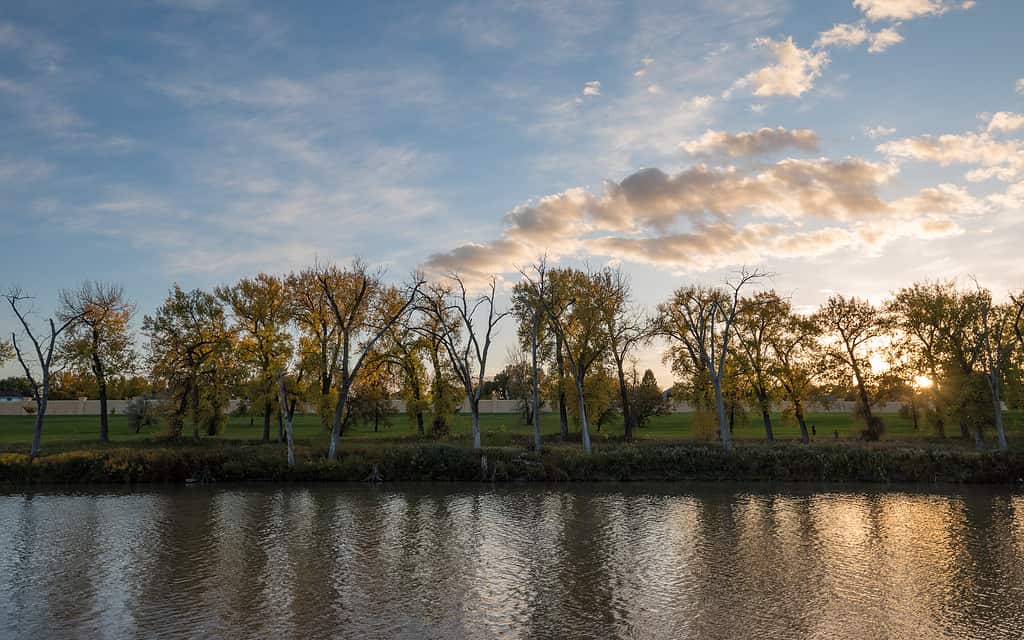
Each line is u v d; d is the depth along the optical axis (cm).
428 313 5538
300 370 5666
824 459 4594
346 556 2497
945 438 6050
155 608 1894
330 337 5575
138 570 2295
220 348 5572
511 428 7569
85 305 5753
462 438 5984
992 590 2084
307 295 5594
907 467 4516
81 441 5694
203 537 2806
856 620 1814
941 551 2584
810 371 5891
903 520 3209
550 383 6253
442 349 6128
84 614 1844
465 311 5278
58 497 3828
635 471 4584
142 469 4369
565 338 5378
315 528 2995
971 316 5722
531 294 5775
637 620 1809
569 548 2633
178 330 5909
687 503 3697
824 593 2052
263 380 5400
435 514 3347
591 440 5941
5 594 2025
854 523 3139
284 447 4997
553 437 6116
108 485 4259
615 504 3662
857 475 4547
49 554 2508
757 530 2975
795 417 6019
